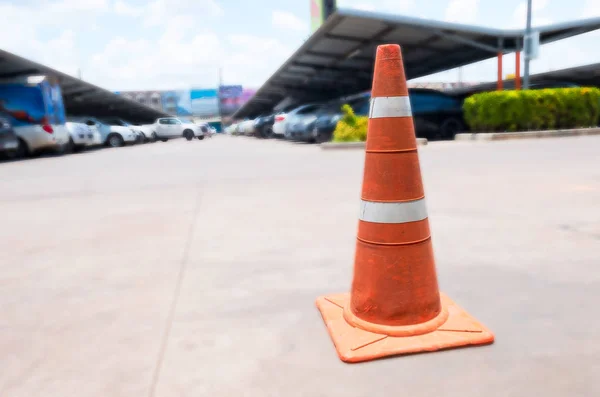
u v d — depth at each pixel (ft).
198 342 5.84
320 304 6.70
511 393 4.52
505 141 36.40
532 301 6.66
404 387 4.69
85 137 60.03
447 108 45.24
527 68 45.29
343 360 5.22
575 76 71.56
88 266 9.23
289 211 13.71
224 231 11.61
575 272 7.73
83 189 21.17
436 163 23.73
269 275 8.23
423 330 5.62
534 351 5.30
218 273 8.45
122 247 10.57
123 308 7.02
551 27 45.37
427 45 51.93
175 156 42.80
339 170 23.52
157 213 14.47
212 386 4.85
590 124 41.37
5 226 13.50
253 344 5.73
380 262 5.69
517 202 13.46
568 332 5.71
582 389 4.55
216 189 19.03
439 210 12.80
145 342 5.90
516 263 8.29
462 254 8.93
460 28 43.70
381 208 5.65
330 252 9.45
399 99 5.54
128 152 54.08
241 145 57.77
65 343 5.95
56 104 51.13
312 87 93.25
